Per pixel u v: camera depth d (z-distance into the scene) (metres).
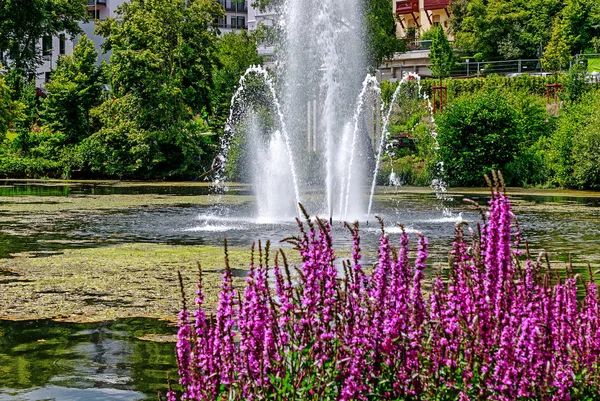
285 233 20.44
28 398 7.14
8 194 36.62
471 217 25.25
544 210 27.73
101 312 10.61
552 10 65.06
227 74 57.62
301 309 5.05
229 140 52.19
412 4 79.88
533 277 5.35
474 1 67.56
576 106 43.59
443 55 64.00
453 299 5.00
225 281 5.29
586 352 5.41
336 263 14.42
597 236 19.75
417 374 4.81
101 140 52.59
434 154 46.31
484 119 44.28
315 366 4.86
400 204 31.16
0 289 12.24
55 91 55.16
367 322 4.87
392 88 58.00
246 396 4.87
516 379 4.62
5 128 54.47
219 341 5.18
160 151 52.22
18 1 67.62
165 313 10.53
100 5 85.69
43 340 9.17
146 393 7.29
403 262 5.15
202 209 28.38
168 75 52.25
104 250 16.86
